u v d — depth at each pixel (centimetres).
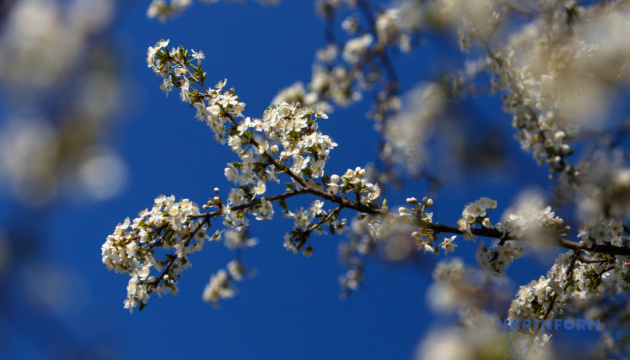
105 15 134
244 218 465
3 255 118
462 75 287
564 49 349
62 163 130
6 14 136
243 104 496
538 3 364
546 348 369
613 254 421
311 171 480
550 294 468
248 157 474
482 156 243
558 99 363
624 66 330
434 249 448
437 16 343
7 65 133
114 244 462
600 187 332
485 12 354
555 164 366
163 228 464
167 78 509
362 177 477
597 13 349
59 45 132
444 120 251
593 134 343
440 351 218
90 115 132
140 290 459
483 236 432
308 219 468
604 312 344
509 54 373
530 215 414
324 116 498
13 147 130
